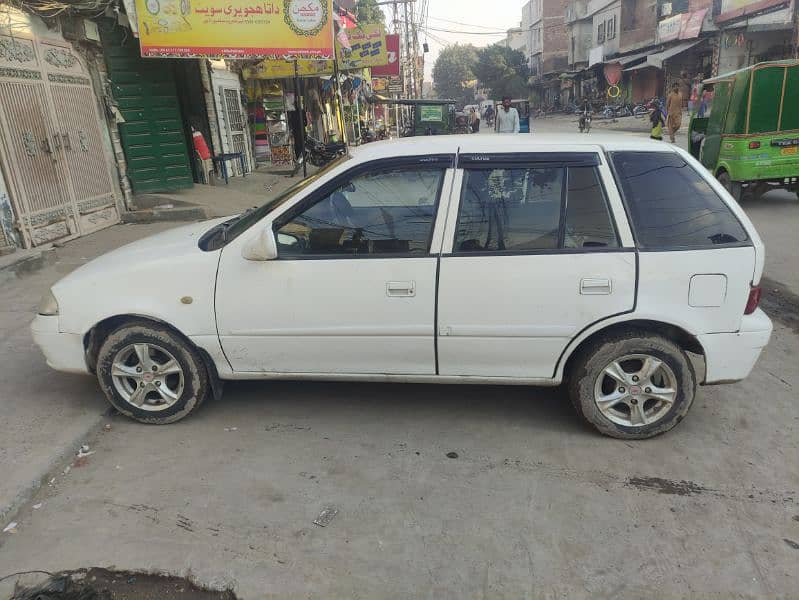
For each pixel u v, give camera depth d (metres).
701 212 3.33
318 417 3.85
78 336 3.61
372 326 3.43
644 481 3.17
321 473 3.26
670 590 2.47
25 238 7.10
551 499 3.03
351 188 3.44
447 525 2.85
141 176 10.45
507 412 3.90
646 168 3.36
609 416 3.51
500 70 64.75
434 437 3.61
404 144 3.57
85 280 3.59
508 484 3.15
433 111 22.81
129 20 8.88
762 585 2.49
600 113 42.34
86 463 3.36
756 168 9.56
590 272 3.27
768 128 9.44
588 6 49.72
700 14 30.94
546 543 2.73
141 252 3.72
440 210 3.36
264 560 2.64
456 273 3.33
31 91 7.32
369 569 2.59
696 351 3.49
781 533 2.78
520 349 3.41
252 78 15.79
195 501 3.02
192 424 3.76
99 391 4.07
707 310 3.30
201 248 3.61
